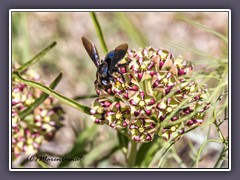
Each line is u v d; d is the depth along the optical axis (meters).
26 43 0.66
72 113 0.68
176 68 0.51
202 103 0.52
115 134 0.65
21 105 0.57
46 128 0.57
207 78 0.55
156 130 0.51
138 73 0.51
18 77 0.54
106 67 0.51
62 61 0.76
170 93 0.50
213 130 0.65
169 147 0.52
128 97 0.51
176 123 0.51
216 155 0.66
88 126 0.65
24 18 0.66
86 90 0.74
